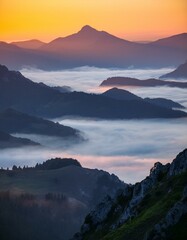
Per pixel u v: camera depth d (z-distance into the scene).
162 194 158.12
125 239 136.12
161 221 122.25
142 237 132.62
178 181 153.00
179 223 119.75
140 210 159.38
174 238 116.69
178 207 122.50
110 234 146.62
